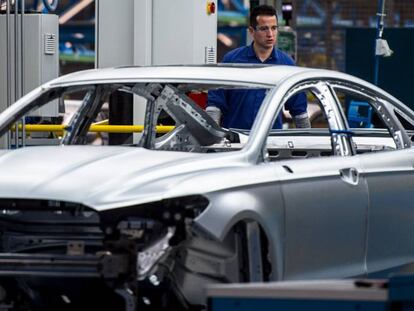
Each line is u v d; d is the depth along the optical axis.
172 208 13.20
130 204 13.12
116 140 23.98
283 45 29.36
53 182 13.52
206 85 15.54
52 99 15.99
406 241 16.36
